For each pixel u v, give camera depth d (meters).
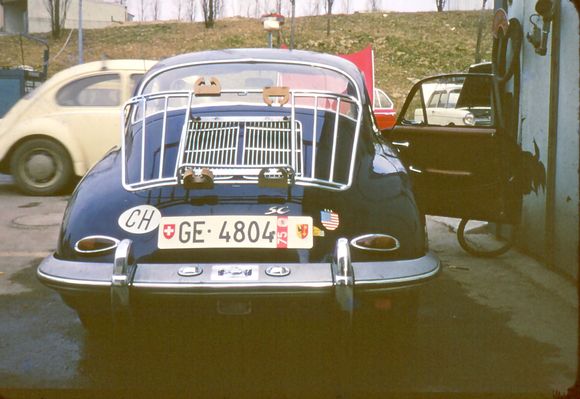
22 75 16.72
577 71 4.72
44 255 5.96
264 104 3.98
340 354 3.57
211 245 3.11
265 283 2.97
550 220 5.28
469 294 4.83
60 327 4.11
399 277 3.10
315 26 40.25
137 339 3.81
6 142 8.93
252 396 3.13
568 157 4.91
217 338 3.83
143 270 3.04
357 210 3.25
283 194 3.24
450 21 40.28
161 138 3.63
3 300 4.66
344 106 4.08
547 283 5.02
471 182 5.41
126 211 3.23
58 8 42.00
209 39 38.66
